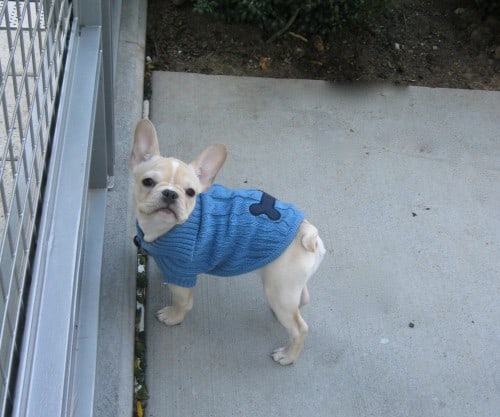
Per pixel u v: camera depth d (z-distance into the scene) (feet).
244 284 4.12
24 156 2.31
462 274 4.39
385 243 4.50
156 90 5.24
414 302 4.19
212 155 3.40
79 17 3.34
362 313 4.09
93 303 3.63
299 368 3.78
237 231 3.36
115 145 4.60
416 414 3.68
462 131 5.37
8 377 2.05
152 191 3.19
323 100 5.41
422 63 5.84
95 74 3.16
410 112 5.44
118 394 3.39
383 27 5.99
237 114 5.18
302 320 3.62
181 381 3.63
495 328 4.14
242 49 5.64
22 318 2.31
